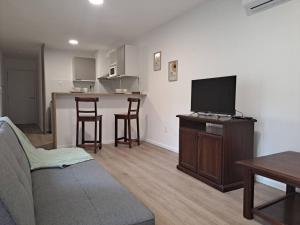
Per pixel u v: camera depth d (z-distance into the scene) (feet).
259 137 8.56
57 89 20.84
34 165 5.91
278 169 5.35
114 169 9.96
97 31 15.19
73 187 4.64
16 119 26.32
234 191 7.74
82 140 13.84
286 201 6.42
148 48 15.40
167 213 6.30
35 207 3.76
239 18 9.20
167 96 13.73
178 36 12.64
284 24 7.65
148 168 10.11
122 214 3.63
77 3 10.71
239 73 9.26
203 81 9.53
